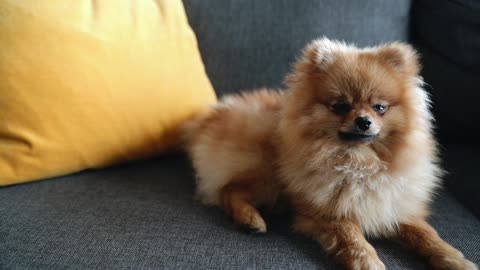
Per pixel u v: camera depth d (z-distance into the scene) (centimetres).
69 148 50
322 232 45
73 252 40
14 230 43
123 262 40
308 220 47
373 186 45
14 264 39
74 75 49
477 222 48
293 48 63
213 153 54
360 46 63
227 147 53
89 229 44
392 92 46
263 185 52
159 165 58
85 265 39
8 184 49
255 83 65
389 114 46
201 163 54
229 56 64
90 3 52
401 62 48
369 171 46
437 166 53
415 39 66
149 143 55
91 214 46
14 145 48
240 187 52
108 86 51
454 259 41
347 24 63
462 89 60
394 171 46
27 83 47
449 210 50
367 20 63
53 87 48
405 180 47
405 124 47
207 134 56
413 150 47
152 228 44
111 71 51
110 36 52
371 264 40
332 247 43
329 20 63
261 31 63
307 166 47
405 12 65
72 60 49
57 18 49
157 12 57
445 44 61
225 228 46
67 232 43
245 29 63
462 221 48
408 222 46
